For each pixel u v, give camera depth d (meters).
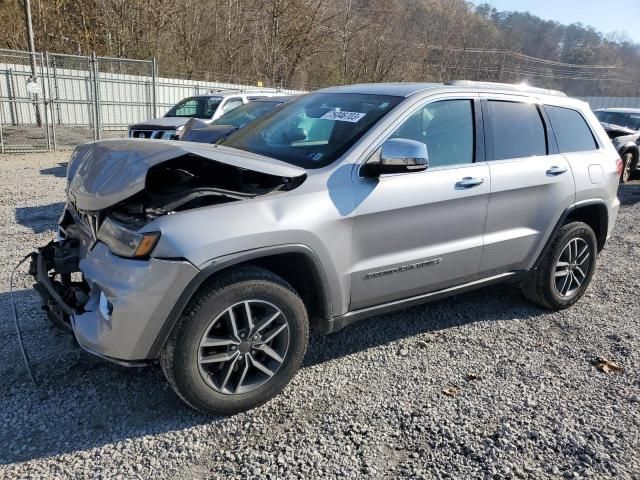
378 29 42.59
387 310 3.52
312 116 3.79
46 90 17.61
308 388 3.28
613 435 2.91
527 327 4.26
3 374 3.26
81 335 2.79
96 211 2.97
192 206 2.81
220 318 2.80
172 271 2.59
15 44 25.44
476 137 3.82
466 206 3.66
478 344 3.94
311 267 3.01
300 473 2.56
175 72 31.02
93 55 16.47
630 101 45.22
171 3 30.59
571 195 4.31
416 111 3.52
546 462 2.69
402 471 2.60
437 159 3.60
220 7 34.75
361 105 3.66
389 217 3.28
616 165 4.78
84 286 3.17
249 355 2.93
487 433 2.89
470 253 3.76
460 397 3.23
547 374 3.54
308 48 36.75
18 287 4.52
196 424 2.90
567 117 4.55
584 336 4.13
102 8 28.25
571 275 4.57
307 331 3.10
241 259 2.74
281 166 3.03
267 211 2.86
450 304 4.65
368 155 3.27
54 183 9.88
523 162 4.04
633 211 9.30
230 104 12.24
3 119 18.02
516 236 4.02
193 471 2.56
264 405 3.08
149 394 3.14
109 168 2.95
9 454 2.61
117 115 20.00
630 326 4.33
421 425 2.95
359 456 2.69
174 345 2.71
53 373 3.30
